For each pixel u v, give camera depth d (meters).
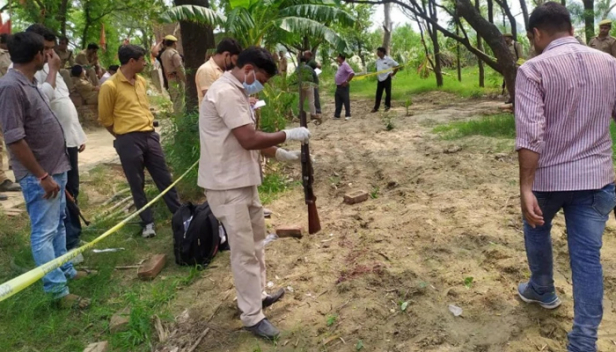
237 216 3.20
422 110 13.27
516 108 2.62
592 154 2.59
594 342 2.65
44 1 14.65
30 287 4.02
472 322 3.23
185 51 7.09
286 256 4.49
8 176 7.65
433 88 19.00
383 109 14.13
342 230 4.94
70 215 4.88
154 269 4.32
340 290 3.76
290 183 6.76
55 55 4.69
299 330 3.37
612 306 3.33
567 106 2.55
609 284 3.56
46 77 4.81
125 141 5.07
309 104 12.12
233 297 3.87
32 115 3.54
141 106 5.17
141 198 5.23
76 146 5.14
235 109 3.04
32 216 3.64
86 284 4.22
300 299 3.75
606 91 2.57
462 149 7.59
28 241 5.07
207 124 3.15
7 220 5.55
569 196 2.64
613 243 4.16
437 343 3.06
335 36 7.00
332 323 3.39
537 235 3.02
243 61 3.10
